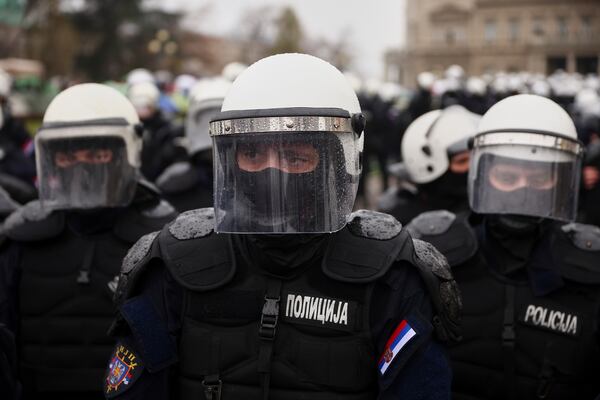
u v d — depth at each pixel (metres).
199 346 1.70
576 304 2.36
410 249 1.75
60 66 32.81
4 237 2.71
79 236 2.77
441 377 1.68
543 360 2.35
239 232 1.64
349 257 1.71
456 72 16.02
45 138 2.71
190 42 54.06
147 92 7.46
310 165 1.63
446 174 3.67
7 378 2.19
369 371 1.69
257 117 1.60
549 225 2.48
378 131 11.83
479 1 62.28
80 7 45.97
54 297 2.71
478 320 2.43
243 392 1.68
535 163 2.41
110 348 2.72
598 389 2.38
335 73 1.72
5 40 37.00
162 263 1.79
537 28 61.09
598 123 7.65
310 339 1.67
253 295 1.70
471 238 2.51
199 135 4.48
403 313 1.69
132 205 2.88
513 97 2.53
